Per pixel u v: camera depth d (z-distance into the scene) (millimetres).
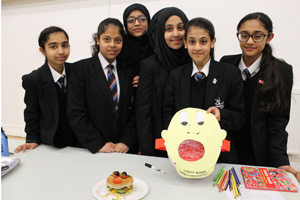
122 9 2480
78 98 1178
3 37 3098
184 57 1257
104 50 1186
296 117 2141
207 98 1013
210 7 2229
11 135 3266
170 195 729
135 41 1518
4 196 714
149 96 1219
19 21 2975
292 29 2072
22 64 3092
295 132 2164
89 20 2645
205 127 780
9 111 3258
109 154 1053
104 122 1222
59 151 1088
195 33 980
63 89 1240
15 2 2930
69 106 1156
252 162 1155
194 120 793
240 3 2150
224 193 742
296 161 2238
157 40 1241
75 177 833
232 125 961
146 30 1493
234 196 714
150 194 734
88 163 951
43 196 718
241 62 1166
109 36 1164
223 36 2254
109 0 2508
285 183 783
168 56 1214
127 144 1235
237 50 2240
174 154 767
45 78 1166
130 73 1339
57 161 971
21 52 3061
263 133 1064
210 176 852
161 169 899
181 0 2287
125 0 2447
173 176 848
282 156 972
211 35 1008
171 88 1097
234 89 1031
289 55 2123
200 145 823
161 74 1206
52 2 2760
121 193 719
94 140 1121
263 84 1036
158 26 1229
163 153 1252
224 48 2275
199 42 986
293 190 745
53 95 1167
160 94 1198
